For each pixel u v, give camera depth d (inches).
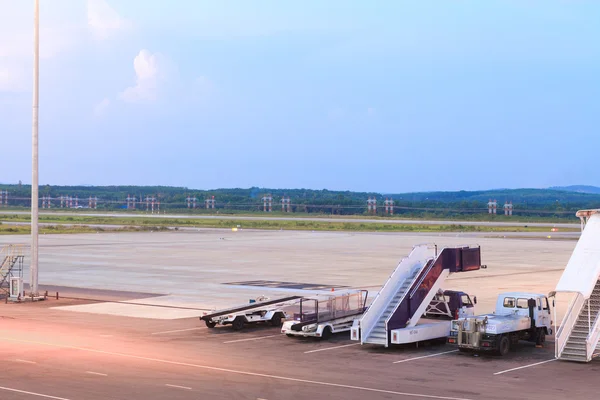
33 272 2412.6
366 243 5374.0
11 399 1132.5
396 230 7652.6
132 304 2316.7
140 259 3976.4
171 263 3750.0
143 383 1250.0
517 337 1569.9
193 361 1446.9
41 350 1556.3
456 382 1264.8
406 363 1433.3
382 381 1272.1
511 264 3663.9
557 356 1462.8
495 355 1513.3
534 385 1242.6
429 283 1651.1
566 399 1147.3
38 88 2400.3
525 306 1606.8
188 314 2111.2
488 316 1576.0
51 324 1925.4
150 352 1541.6
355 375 1321.4
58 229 7037.4
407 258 1713.8
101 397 1149.1
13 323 1940.2
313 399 1141.1
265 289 2691.9
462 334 1523.1
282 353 1537.9
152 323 1947.6
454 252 1716.3
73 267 3526.1
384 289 1658.5
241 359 1471.5
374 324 1624.0
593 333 1443.2
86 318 2034.9
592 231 1562.5
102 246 4940.9
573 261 1504.7
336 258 4062.5
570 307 1494.8
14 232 6446.9
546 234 6796.3
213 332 1812.3
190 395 1165.1
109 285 2827.3
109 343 1646.2
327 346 1622.8
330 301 1760.6
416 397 1154.7
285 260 3944.4
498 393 1184.8
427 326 1601.9
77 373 1330.0
